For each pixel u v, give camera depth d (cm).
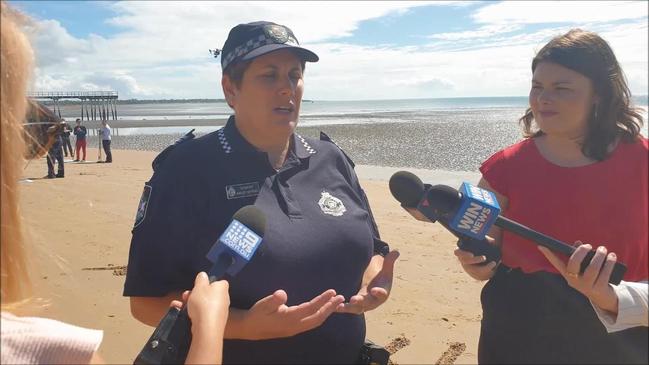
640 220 209
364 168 1869
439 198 198
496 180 234
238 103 234
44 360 111
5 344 108
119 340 442
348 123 5053
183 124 5134
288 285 212
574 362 207
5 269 114
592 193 210
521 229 191
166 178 220
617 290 187
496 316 225
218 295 153
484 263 204
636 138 217
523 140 240
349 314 231
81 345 115
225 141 233
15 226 116
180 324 156
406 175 206
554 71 213
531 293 215
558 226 213
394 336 470
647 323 190
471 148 2447
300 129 4069
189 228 217
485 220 194
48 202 1005
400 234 809
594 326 204
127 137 3644
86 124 5188
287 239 214
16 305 118
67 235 750
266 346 212
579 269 181
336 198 237
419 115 7169
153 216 217
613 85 210
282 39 223
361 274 235
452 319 503
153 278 215
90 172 1572
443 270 639
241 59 222
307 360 218
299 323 185
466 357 434
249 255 174
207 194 219
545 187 218
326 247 221
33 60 121
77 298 521
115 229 792
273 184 226
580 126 216
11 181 115
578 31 219
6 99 113
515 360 218
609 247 208
